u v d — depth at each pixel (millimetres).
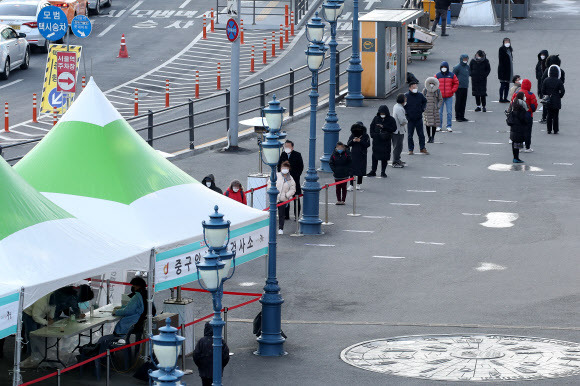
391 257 58156
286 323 48250
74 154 44219
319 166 76875
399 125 76188
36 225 38719
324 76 107875
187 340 44844
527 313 49125
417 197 69750
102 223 41656
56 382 41344
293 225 64562
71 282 37125
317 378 41281
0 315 34688
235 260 44188
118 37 128250
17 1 120062
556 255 58062
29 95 99812
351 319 48812
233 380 41188
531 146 82250
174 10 143625
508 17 134625
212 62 117125
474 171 75688
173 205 43875
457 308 50031
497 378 40500
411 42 109938
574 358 42812
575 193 70438
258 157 80125
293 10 137000
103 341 42656
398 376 41125
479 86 91250
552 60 86688
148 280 40531
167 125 90375
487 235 61875
